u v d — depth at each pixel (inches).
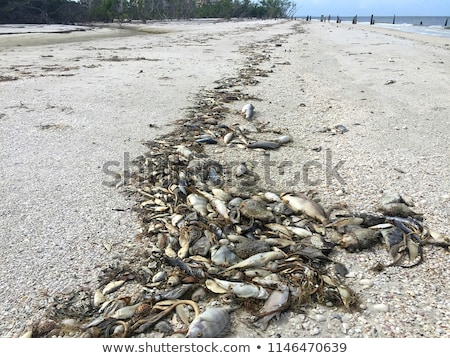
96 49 976.9
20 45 1111.6
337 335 135.9
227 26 2409.0
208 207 211.3
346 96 466.6
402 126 353.1
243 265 165.0
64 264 169.5
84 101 427.5
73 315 143.5
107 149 295.6
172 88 496.4
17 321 140.9
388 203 216.2
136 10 3107.8
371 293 154.6
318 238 186.5
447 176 251.9
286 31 1873.8
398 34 1654.8
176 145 306.2
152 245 183.9
